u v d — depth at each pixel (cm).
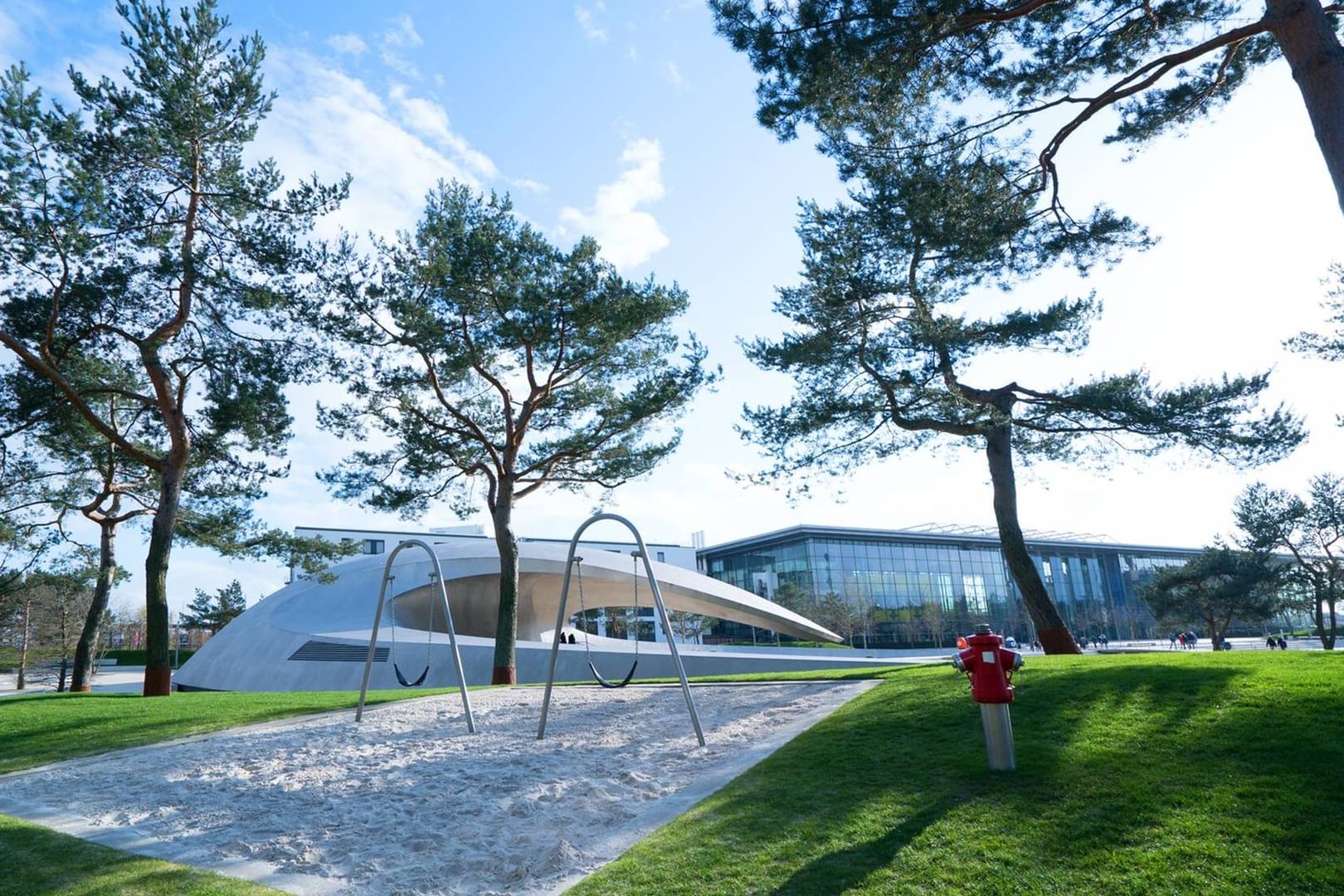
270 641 2984
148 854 694
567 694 1560
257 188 2066
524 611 3791
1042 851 501
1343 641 7619
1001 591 8131
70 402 2139
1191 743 664
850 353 1895
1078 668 1020
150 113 1978
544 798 780
